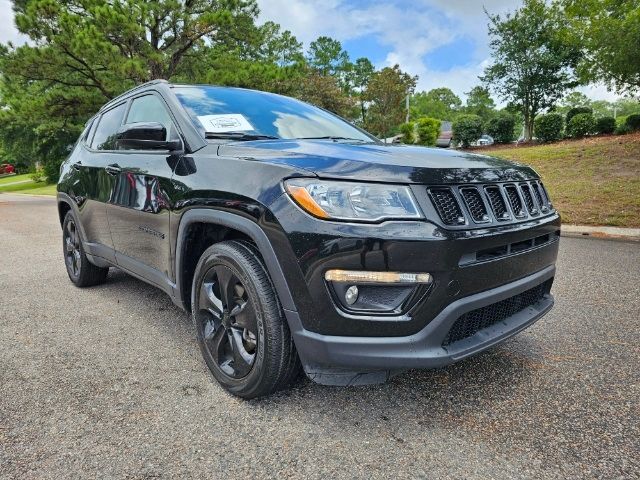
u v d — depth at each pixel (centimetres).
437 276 190
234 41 1911
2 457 190
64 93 1719
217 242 253
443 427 210
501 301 227
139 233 309
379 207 189
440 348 197
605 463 185
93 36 1429
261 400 233
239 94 337
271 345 212
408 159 212
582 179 991
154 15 1612
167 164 277
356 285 189
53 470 182
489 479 176
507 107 2056
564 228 698
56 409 226
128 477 179
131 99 363
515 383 249
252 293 215
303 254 192
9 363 277
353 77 6228
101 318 355
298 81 1988
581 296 394
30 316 361
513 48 1886
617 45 1230
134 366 272
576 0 1377
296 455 191
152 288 439
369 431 207
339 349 193
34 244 719
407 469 182
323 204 191
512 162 259
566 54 1798
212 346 247
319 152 221
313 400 233
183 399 234
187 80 1944
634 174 967
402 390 243
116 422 215
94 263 405
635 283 427
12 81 1827
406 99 2978
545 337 310
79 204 403
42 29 1524
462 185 203
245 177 218
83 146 429
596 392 239
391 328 191
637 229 660
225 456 191
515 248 225
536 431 206
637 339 304
